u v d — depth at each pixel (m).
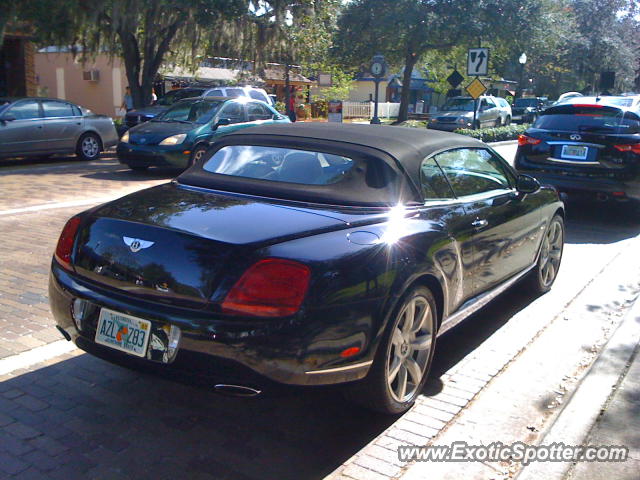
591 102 9.23
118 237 3.41
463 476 3.19
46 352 4.48
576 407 3.83
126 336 3.27
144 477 3.12
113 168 14.26
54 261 3.74
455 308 4.24
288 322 3.00
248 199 3.83
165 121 13.58
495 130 23.36
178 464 3.24
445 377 4.29
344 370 3.23
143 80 21.25
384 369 3.46
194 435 3.52
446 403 3.93
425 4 25.45
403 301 3.51
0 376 4.11
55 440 3.42
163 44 21.06
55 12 16.36
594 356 4.65
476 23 24.62
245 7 18.98
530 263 5.61
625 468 3.26
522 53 26.84
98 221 3.56
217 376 3.07
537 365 4.49
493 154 5.24
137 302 3.26
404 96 28.09
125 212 3.61
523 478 3.15
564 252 7.65
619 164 8.66
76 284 3.51
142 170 13.97
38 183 11.62
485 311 5.59
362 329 3.24
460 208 4.31
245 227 3.32
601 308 5.69
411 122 28.97
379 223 3.59
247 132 4.59
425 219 3.87
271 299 3.01
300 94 38.78
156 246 3.25
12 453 3.28
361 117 40.69
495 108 29.86
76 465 3.21
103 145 15.97
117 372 4.24
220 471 3.20
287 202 3.76
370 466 3.26
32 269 6.31
